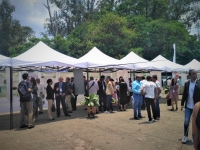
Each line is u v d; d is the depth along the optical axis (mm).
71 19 42969
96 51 11609
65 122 7840
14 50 29219
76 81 10547
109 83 9656
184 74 21938
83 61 9773
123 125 7105
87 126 7098
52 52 9805
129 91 11703
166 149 4691
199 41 39469
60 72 12844
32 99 7617
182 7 41469
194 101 4727
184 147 4789
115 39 26406
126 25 32531
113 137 5719
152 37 31297
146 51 32938
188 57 36906
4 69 10234
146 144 5062
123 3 42344
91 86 10164
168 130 6309
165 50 33250
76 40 29109
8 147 5148
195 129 2178
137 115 8680
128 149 4750
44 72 12047
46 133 6352
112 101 10047
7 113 10414
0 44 30938
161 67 14125
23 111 7199
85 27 33250
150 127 6734
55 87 9031
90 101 8750
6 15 31656
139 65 12445
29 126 7039
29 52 9414
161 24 32188
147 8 43219
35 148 5031
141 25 32938
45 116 9195
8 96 10555
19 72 10922
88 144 5191
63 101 9094
